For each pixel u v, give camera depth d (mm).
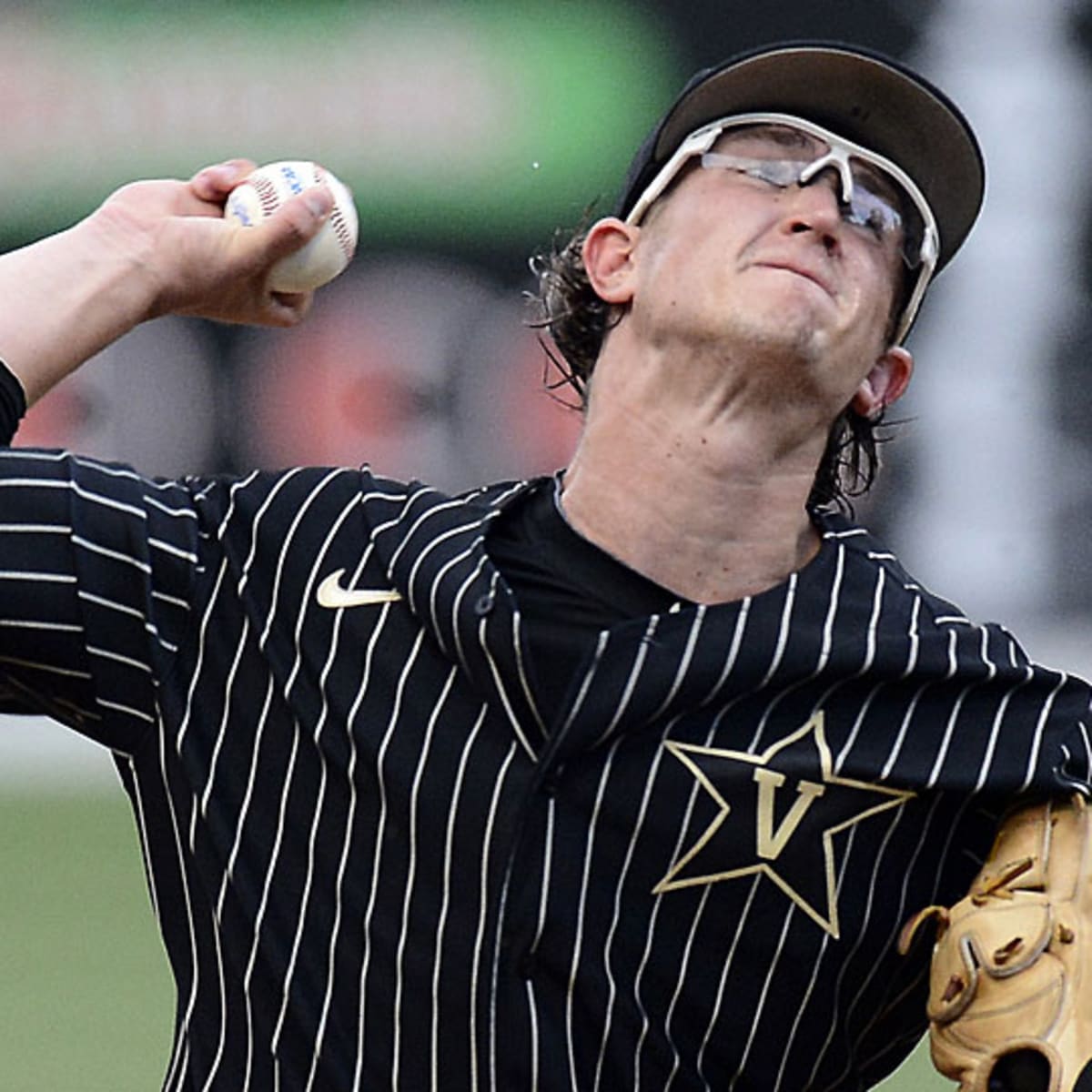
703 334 9148
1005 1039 8773
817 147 9531
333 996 9008
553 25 39219
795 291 9125
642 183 9906
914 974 9320
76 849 29203
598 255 9875
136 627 9461
